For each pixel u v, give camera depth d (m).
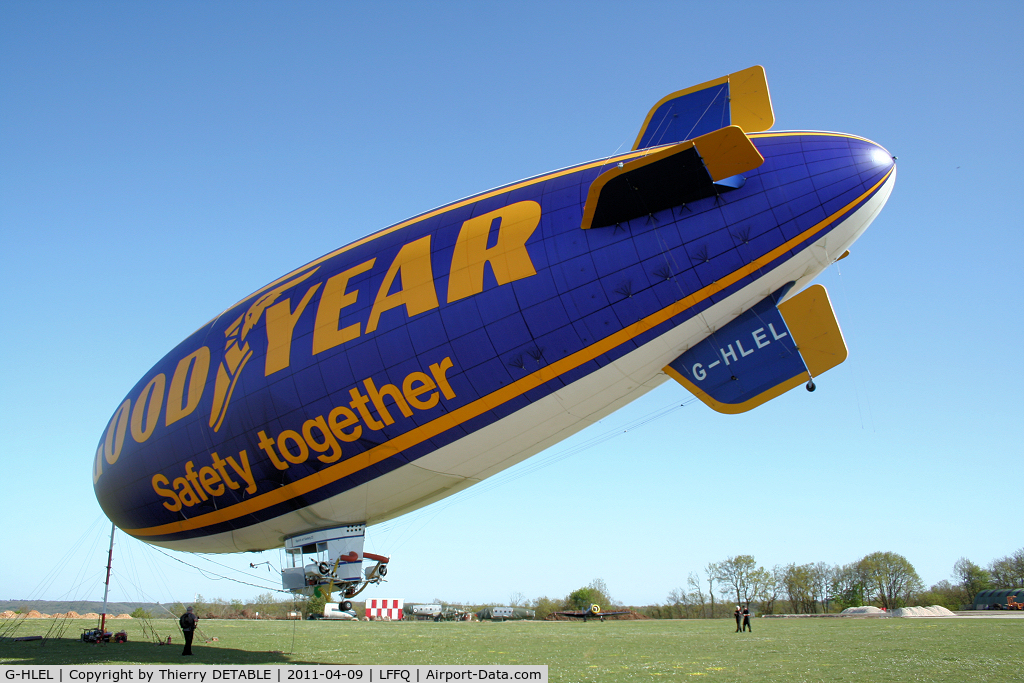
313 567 25.58
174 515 28.66
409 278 22.41
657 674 18.27
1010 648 25.11
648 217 20.20
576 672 18.84
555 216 21.19
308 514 25.55
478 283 21.16
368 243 25.14
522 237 21.16
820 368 20.38
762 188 19.84
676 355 21.52
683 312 20.28
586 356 20.77
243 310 27.53
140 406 29.58
